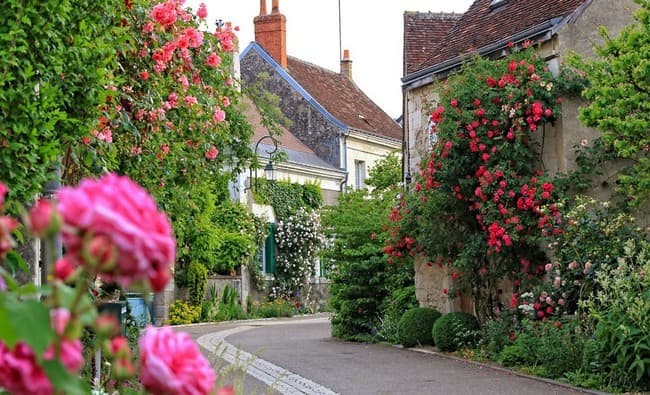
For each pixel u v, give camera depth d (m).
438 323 16.42
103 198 1.48
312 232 35.50
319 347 18.03
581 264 13.39
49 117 6.00
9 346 1.56
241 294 32.22
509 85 15.21
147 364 1.71
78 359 1.61
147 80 9.57
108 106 8.20
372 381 12.41
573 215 13.50
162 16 9.49
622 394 10.81
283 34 40.66
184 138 10.85
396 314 19.31
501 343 14.82
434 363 14.61
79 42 6.81
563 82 15.11
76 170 8.06
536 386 11.66
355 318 19.92
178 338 1.77
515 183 15.10
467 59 17.38
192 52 10.85
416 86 19.23
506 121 15.29
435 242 16.88
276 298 34.62
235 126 12.34
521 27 16.92
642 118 12.70
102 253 1.43
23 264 2.88
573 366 12.32
